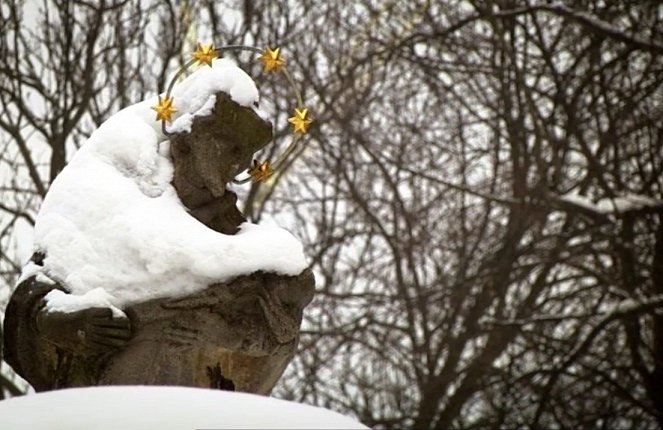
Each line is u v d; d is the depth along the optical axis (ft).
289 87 68.59
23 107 61.93
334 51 71.41
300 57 69.87
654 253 71.67
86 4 61.72
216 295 21.93
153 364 21.85
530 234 77.71
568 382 75.92
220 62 24.23
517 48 74.84
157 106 23.13
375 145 73.67
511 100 72.49
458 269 72.33
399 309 69.87
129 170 23.17
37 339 22.25
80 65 63.77
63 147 61.93
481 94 73.82
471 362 71.61
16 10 63.00
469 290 70.59
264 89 68.54
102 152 23.36
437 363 73.20
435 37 68.85
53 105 63.41
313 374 69.46
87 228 22.41
